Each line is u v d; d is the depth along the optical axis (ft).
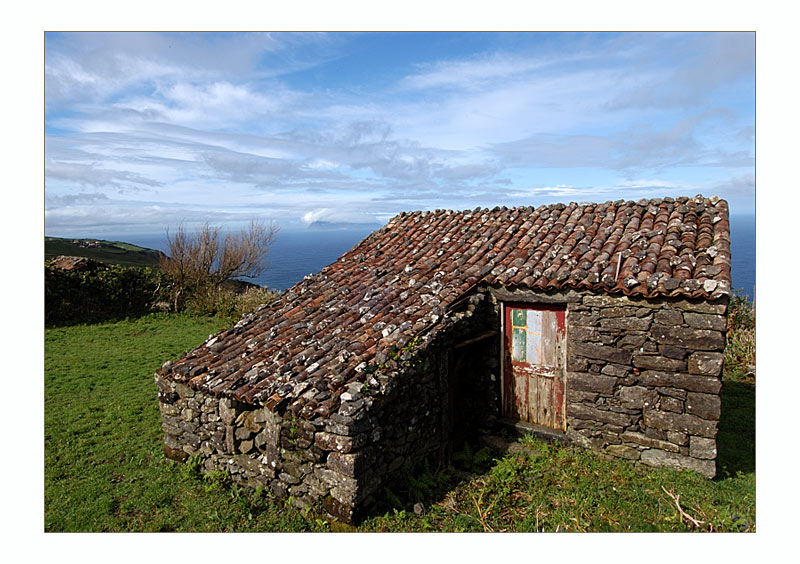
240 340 25.30
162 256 74.33
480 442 25.00
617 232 25.20
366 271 29.55
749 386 32.63
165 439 24.47
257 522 18.49
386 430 18.90
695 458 20.30
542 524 17.78
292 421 18.84
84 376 38.73
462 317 23.29
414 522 17.84
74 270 62.13
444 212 34.71
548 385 24.75
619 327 21.63
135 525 18.72
